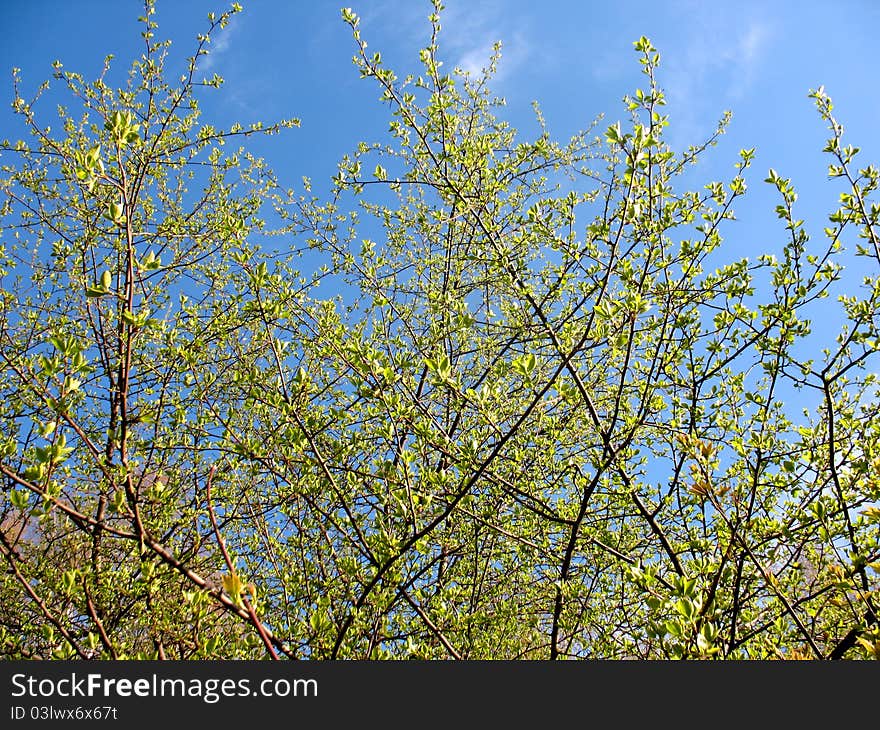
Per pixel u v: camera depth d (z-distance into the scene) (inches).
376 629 148.4
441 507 169.6
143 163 191.2
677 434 137.9
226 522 186.7
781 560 172.6
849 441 156.9
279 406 160.7
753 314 166.9
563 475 200.2
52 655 149.8
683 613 114.5
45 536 188.4
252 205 227.9
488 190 170.1
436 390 201.9
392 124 176.4
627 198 151.8
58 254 211.3
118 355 175.5
